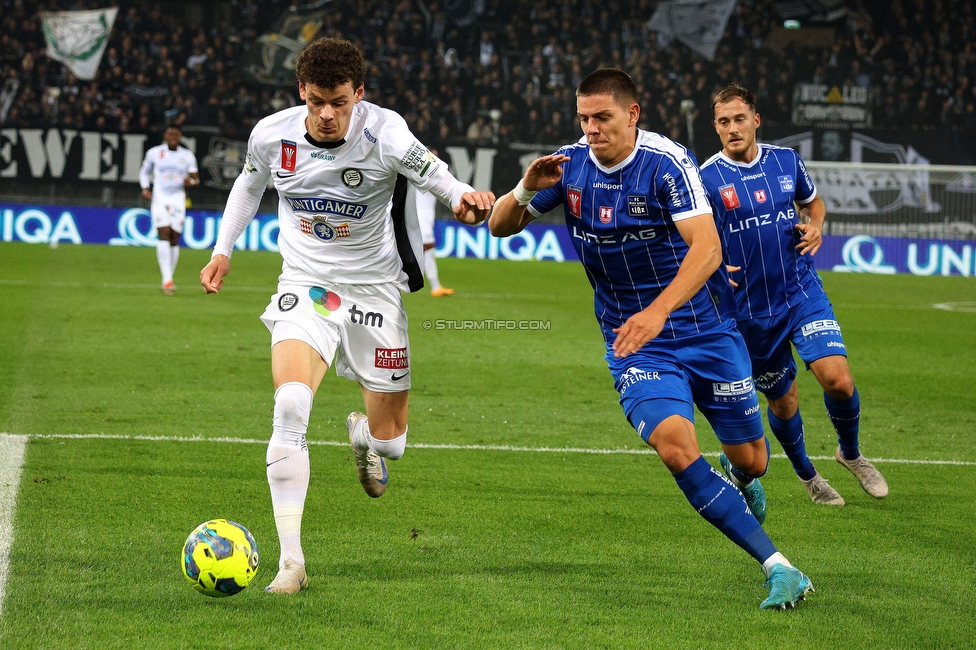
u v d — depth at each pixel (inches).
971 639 311.9
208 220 1913.1
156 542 382.0
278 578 334.3
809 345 474.6
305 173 363.9
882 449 595.5
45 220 1855.3
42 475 472.7
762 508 433.1
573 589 348.5
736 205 477.4
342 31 2265.0
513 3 2338.8
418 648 291.7
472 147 2001.7
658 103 2281.0
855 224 1929.1
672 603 337.4
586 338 1017.5
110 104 2071.9
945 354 989.2
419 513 439.2
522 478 506.6
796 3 2370.8
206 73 2178.9
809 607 337.1
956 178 1910.7
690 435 339.6
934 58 2346.2
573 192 365.1
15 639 289.1
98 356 810.8
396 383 388.8
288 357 358.6
